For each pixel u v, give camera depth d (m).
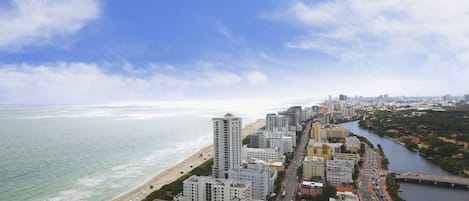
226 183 189.62
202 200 193.38
